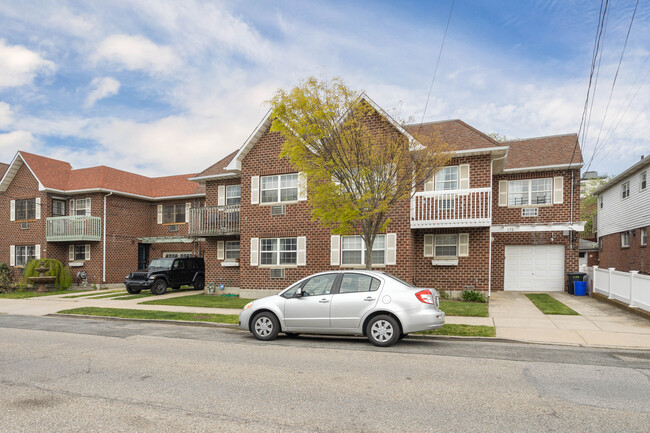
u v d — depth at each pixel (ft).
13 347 30.50
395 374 22.72
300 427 15.51
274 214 64.03
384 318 30.27
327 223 43.91
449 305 50.42
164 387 20.39
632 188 78.28
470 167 57.88
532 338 32.86
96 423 15.92
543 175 68.59
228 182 73.92
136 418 16.40
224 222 70.33
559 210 67.62
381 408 17.48
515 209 69.56
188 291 78.54
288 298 32.76
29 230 92.53
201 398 18.76
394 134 42.83
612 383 21.02
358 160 39.75
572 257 67.77
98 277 89.66
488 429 15.33
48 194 91.35
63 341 32.91
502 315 43.73
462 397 18.84
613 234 90.48
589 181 152.56
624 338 32.76
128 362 25.57
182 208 97.71
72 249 92.99
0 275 81.05
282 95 40.70
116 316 46.42
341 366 24.49
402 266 56.54
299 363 25.25
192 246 94.53
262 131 65.57
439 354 27.86
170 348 29.91
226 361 25.79
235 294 70.28
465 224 55.31
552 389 20.02
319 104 39.58
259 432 15.07
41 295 74.13
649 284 41.27
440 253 60.03
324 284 32.53
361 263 58.85
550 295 62.90
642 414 16.78
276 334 32.78
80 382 21.29
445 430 15.24
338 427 15.52
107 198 91.61
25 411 17.21
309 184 42.32
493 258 71.05
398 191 40.63
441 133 61.57
